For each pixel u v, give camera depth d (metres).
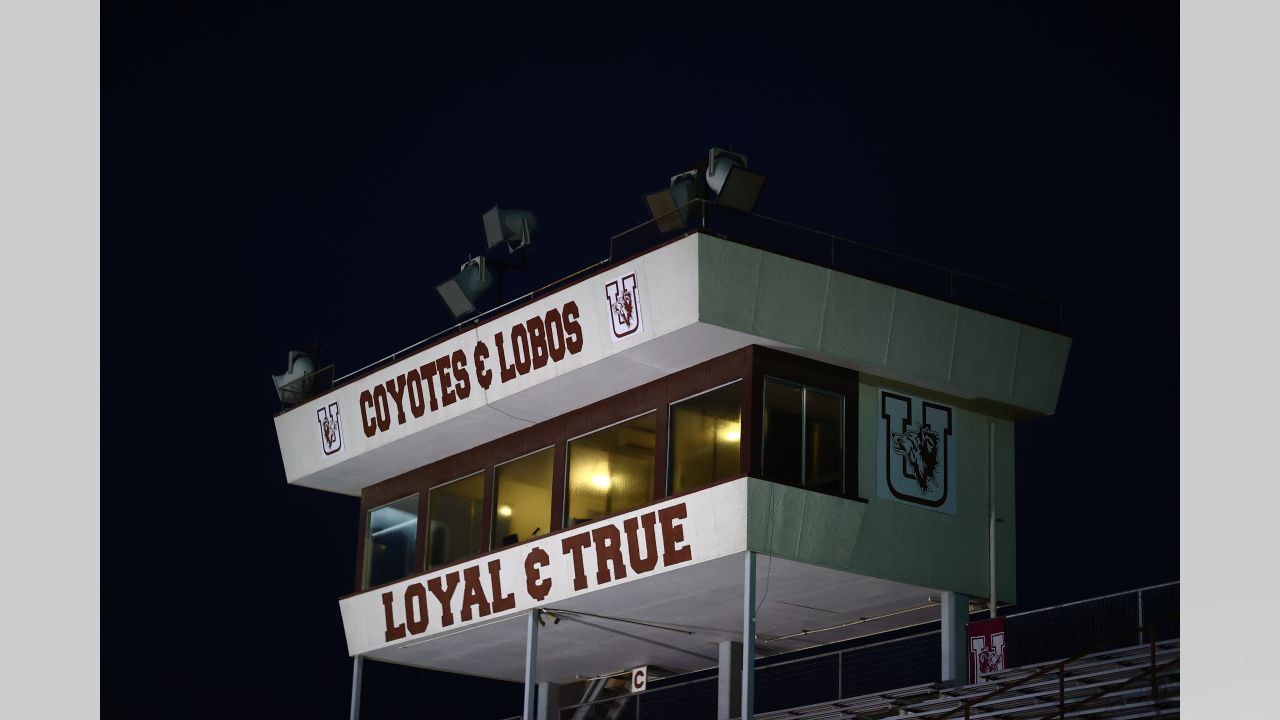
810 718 35.66
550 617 36.62
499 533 37.59
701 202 32.09
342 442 41.06
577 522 35.25
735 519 31.27
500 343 36.03
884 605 35.59
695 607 35.75
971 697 32.38
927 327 34.22
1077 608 33.22
